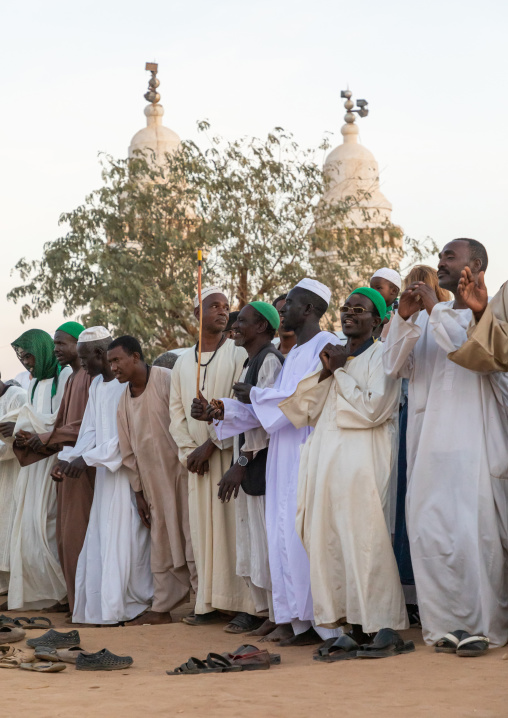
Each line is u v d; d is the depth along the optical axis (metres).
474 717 3.80
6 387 10.04
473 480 5.51
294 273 25.27
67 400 8.63
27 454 8.62
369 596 5.74
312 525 5.94
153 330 23.95
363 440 5.97
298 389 6.30
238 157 26.05
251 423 6.85
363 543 5.80
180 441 7.56
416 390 5.92
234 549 7.30
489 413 5.62
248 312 7.15
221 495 6.89
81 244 25.50
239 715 3.94
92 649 6.21
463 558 5.44
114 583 7.67
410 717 3.82
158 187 25.53
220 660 5.26
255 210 25.78
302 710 4.00
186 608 8.67
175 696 4.37
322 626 5.96
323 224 26.89
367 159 30.19
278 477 6.56
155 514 7.76
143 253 25.25
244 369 7.40
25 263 26.11
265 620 7.17
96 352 8.26
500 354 5.39
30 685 4.86
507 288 5.71
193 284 24.44
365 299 6.28
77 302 25.39
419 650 5.39
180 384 7.70
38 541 8.63
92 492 8.30
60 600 8.69
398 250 27.58
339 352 6.21
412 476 5.73
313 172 26.33
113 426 8.01
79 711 4.09
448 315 5.61
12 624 6.46
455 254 5.83
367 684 4.50
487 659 4.97
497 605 5.41
